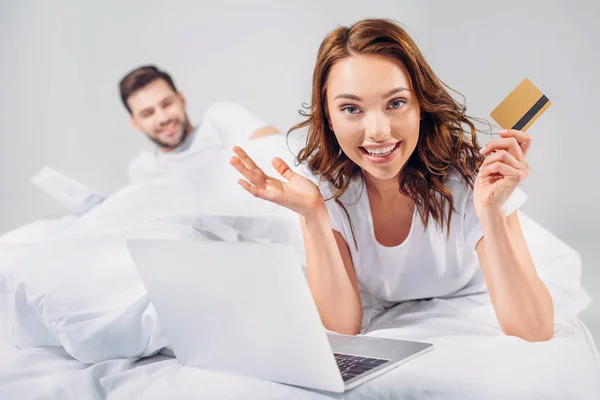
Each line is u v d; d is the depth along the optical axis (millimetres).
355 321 1432
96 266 1368
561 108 2973
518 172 1228
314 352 1036
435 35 3039
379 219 1485
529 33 2955
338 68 1302
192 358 1219
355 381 1076
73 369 1307
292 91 3283
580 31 2920
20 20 3514
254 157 2016
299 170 1545
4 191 3602
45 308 1332
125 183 3520
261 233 1688
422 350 1189
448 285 1541
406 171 1412
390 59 1284
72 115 3523
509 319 1298
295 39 3248
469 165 1424
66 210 3539
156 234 1458
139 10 3402
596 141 2957
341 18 3170
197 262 1084
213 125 3076
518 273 1280
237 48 3320
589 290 2439
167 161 3164
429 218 1447
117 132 3488
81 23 3469
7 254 1478
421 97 1316
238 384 1134
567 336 1335
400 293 1564
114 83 3467
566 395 1057
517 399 1047
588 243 2877
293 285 996
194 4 3346
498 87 3002
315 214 1364
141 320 1291
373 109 1286
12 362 1342
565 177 2998
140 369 1224
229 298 1084
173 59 3400
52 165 3566
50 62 3512
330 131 1440
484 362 1132
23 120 3568
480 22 2988
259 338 1092
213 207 1835
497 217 1271
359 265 1534
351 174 1468
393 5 3082
